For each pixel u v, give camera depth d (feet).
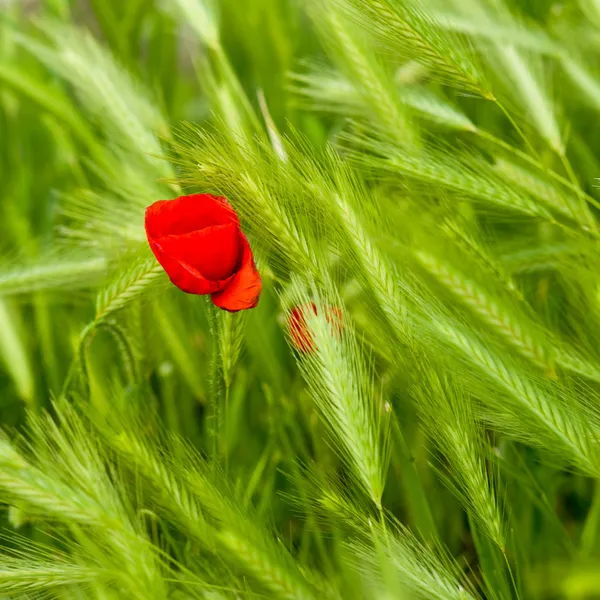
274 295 4.00
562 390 3.62
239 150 3.61
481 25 4.06
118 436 3.61
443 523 3.90
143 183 3.94
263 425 4.06
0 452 3.56
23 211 4.48
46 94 4.22
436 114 3.95
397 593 3.41
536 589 3.66
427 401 3.57
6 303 4.01
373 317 3.70
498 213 3.88
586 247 3.76
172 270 3.43
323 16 3.95
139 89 4.09
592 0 4.09
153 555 3.55
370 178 3.86
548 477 3.86
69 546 3.60
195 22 4.11
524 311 3.74
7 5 6.15
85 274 3.92
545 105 3.93
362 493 3.65
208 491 3.60
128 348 3.91
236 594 3.55
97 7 5.18
